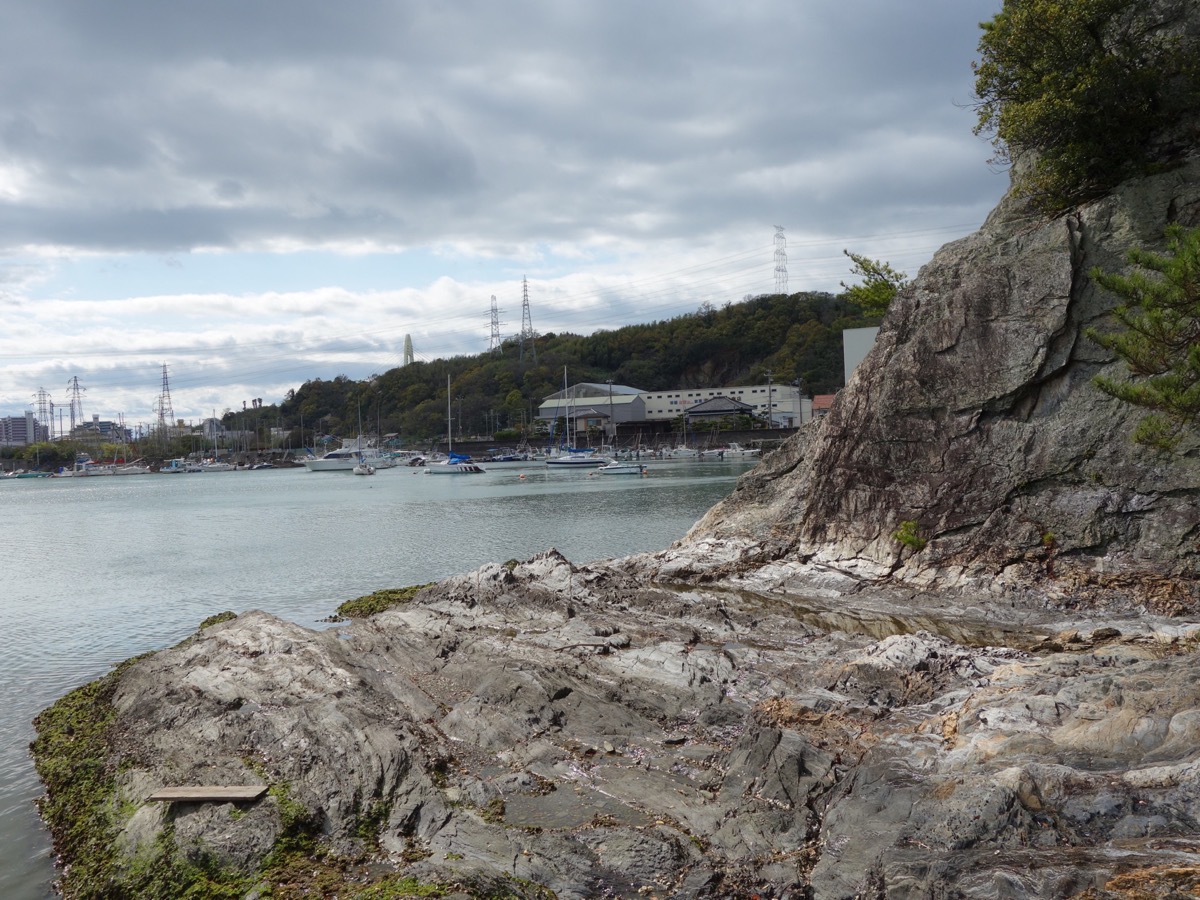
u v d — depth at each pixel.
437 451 180.50
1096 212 22.73
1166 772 8.99
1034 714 11.39
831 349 189.00
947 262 25.42
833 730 12.65
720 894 9.02
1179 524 20.02
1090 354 22.27
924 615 20.75
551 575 24.50
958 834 8.77
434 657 17.89
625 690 14.95
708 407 168.12
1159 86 22.53
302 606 27.38
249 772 12.25
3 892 10.77
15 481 165.75
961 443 23.55
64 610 28.22
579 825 10.46
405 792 11.50
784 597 23.55
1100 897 7.18
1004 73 24.44
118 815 11.90
